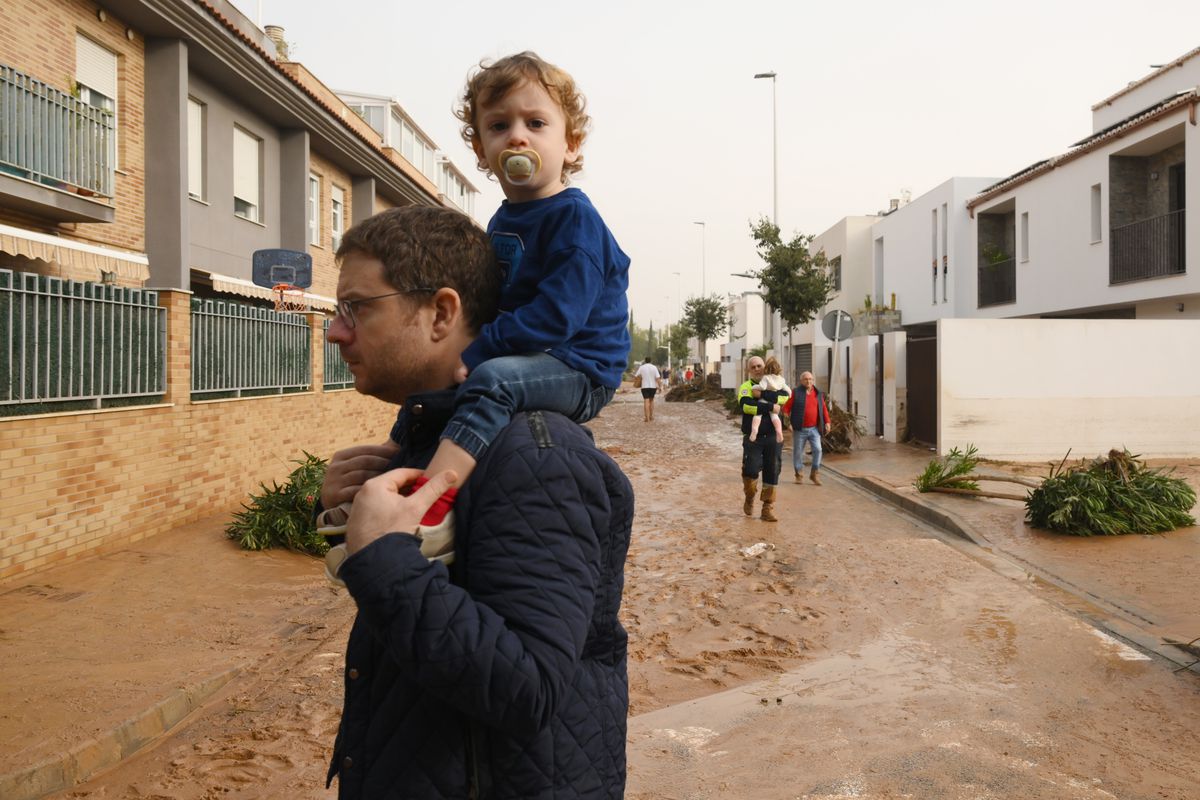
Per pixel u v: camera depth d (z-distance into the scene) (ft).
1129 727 15.96
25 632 20.04
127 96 46.29
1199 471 51.44
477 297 5.51
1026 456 57.67
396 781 4.73
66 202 39.50
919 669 19.26
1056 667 19.33
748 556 30.81
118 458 28.27
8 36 37.70
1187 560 29.07
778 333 151.64
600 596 5.26
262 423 39.68
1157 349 57.67
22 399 24.30
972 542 33.47
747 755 14.84
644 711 17.02
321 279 75.10
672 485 48.91
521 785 4.74
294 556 28.84
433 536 4.57
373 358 5.36
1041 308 86.12
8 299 23.94
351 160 76.64
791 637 21.70
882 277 129.80
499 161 5.86
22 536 24.09
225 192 57.57
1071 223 80.84
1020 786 13.57
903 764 14.35
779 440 38.04
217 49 50.75
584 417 5.64
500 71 5.93
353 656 5.12
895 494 43.29
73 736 14.42
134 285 47.47
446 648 4.23
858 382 75.41
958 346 57.31
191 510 32.86
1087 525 33.50
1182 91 76.84
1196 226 63.67
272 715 16.52
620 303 5.96
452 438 4.79
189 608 22.66
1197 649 20.17
